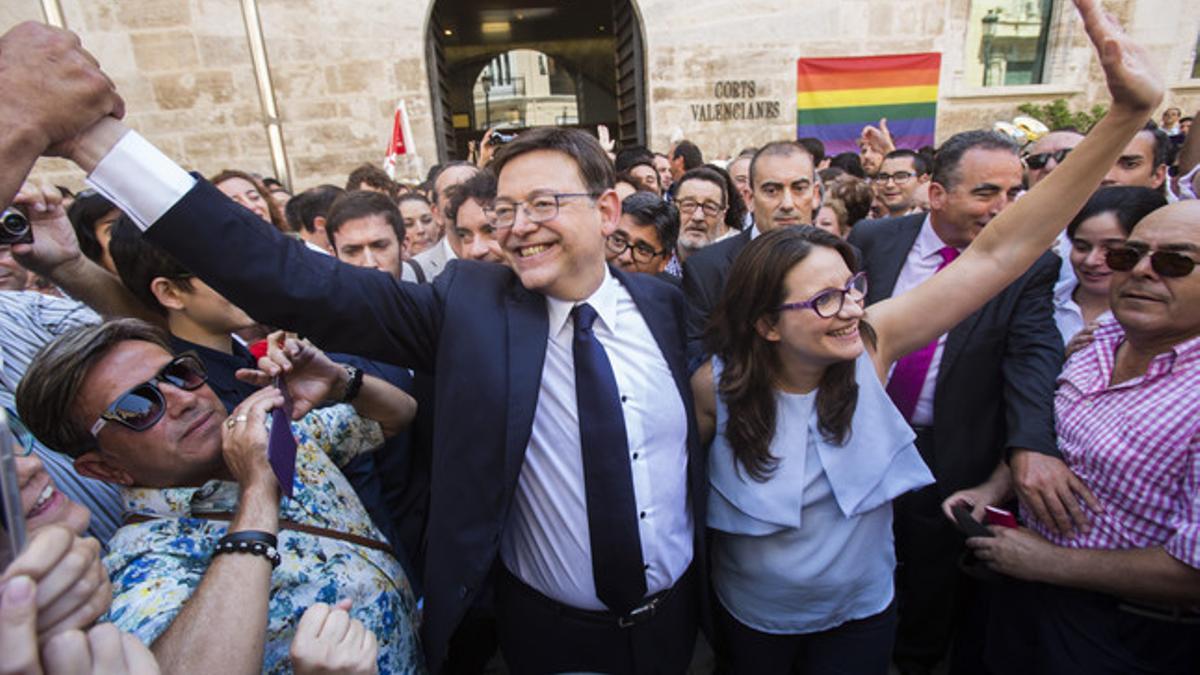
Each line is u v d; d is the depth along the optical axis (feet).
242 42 22.48
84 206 7.36
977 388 6.37
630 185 10.84
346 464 5.14
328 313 3.59
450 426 4.10
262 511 3.15
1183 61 25.86
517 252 3.99
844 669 5.11
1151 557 4.21
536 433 4.34
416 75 23.76
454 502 4.16
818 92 25.23
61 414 3.31
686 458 4.73
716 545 5.41
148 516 3.51
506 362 4.06
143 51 21.98
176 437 3.44
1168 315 4.21
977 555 5.26
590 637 4.67
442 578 4.21
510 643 5.11
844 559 4.79
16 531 1.74
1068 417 5.11
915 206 12.31
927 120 25.77
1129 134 3.99
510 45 44.96
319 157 23.70
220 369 4.93
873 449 4.64
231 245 3.25
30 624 1.62
